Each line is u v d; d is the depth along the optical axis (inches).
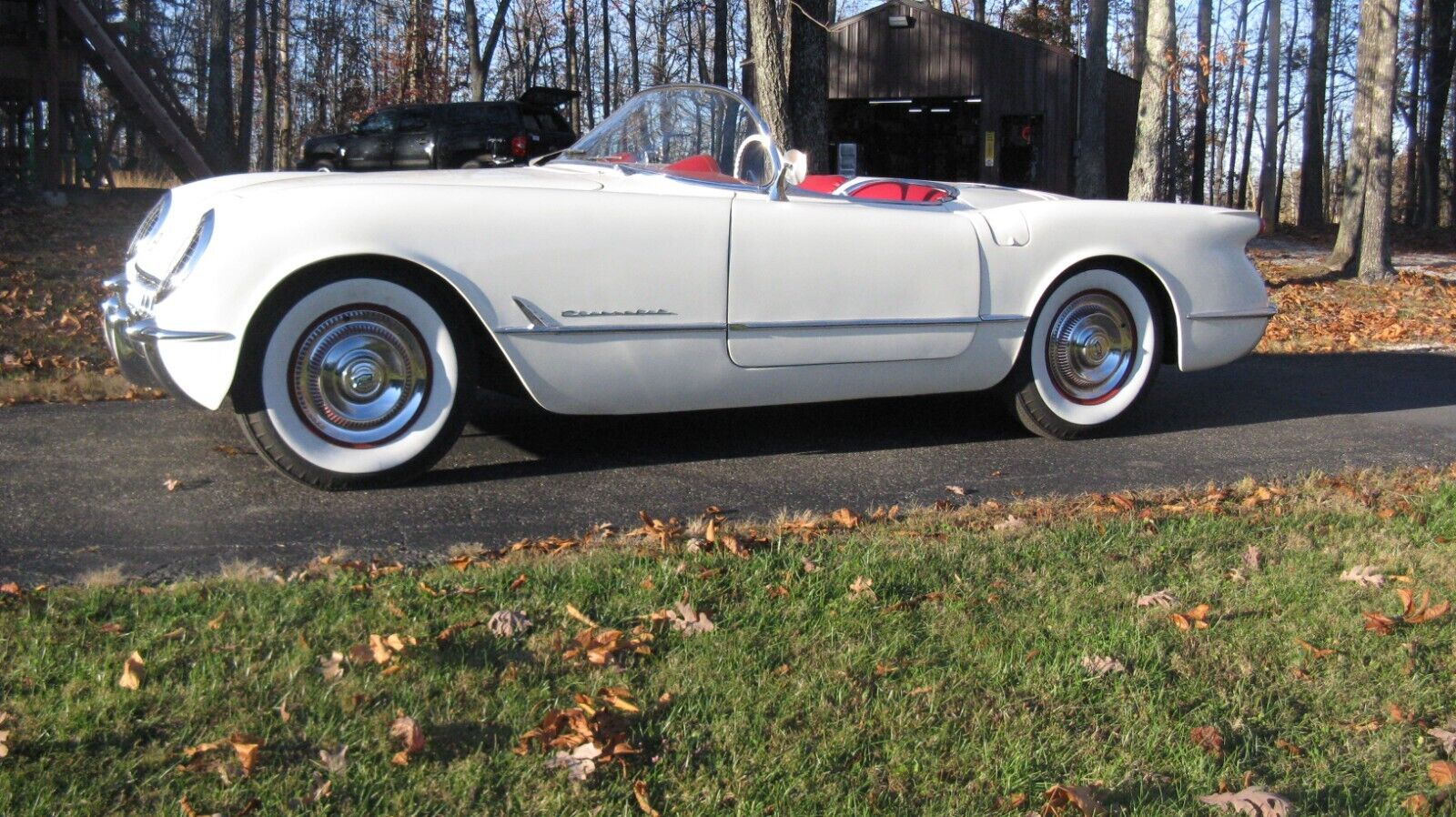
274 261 163.2
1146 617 128.7
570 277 177.5
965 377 210.1
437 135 727.1
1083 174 697.6
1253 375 303.1
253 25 947.3
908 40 986.1
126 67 611.8
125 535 150.9
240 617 119.0
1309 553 151.9
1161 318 227.3
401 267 172.4
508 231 173.9
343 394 172.2
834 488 184.2
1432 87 1464.1
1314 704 112.7
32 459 187.9
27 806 86.1
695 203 186.1
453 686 106.9
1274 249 807.1
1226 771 100.3
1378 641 126.0
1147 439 224.7
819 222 193.0
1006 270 208.7
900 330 200.7
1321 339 374.9
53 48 559.8
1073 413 220.7
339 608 122.6
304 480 172.7
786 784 94.7
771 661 115.0
